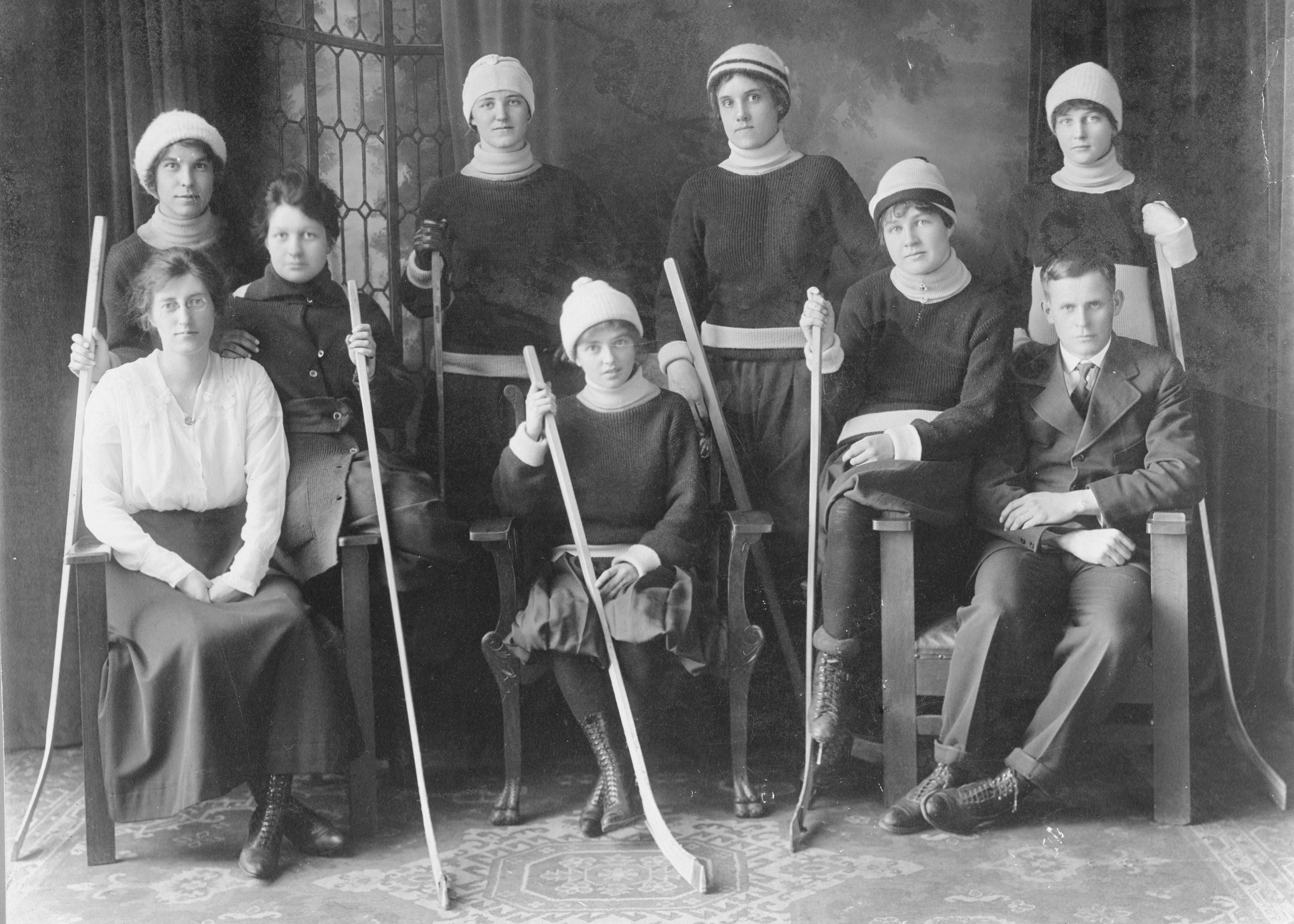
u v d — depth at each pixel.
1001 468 2.70
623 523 2.67
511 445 2.64
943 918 2.17
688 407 2.72
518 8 2.96
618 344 2.66
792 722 2.79
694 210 2.94
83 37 2.90
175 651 2.38
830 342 2.85
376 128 3.01
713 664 2.56
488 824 2.59
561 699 2.78
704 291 2.95
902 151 2.93
